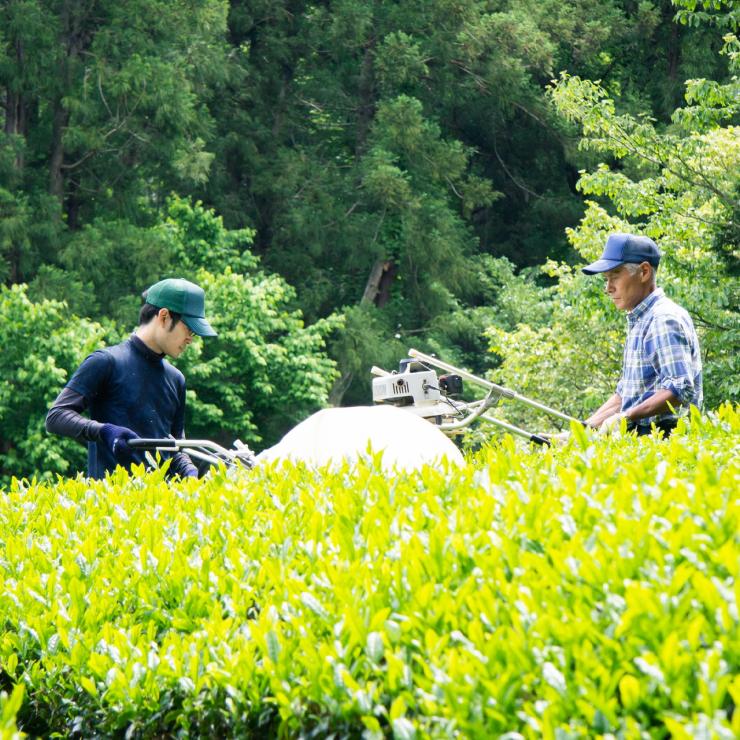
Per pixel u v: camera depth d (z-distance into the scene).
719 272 37.91
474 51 70.81
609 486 7.50
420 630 5.84
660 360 12.97
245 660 6.10
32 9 55.81
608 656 5.12
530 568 6.07
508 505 7.21
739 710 4.59
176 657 6.54
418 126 67.69
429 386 15.55
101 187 61.28
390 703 5.52
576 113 40.22
